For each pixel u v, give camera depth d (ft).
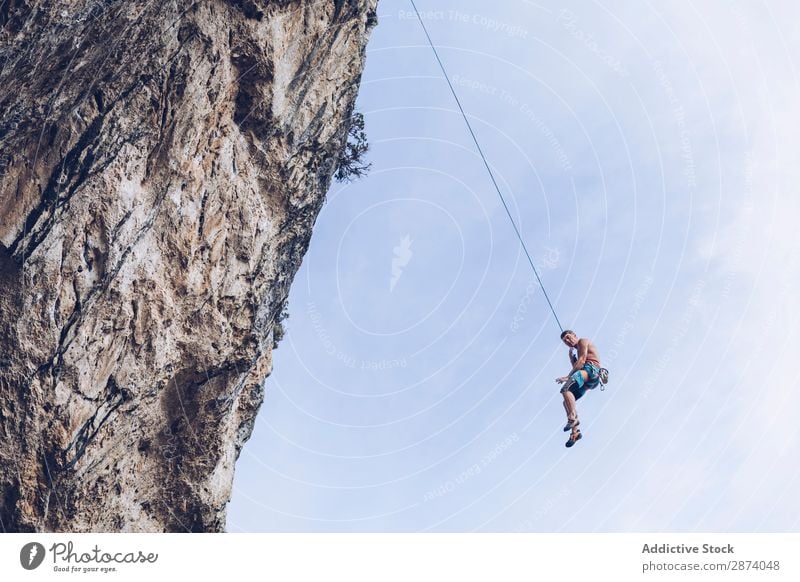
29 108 41.88
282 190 53.36
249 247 50.85
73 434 43.37
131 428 47.21
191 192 47.32
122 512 47.47
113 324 44.29
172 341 47.34
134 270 44.60
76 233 42.83
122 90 43.98
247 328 51.70
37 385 42.24
